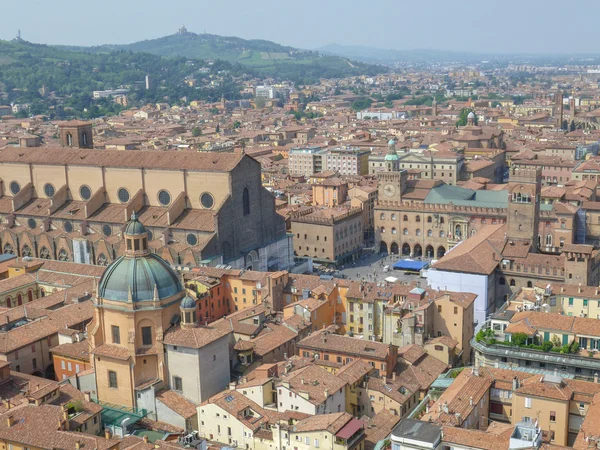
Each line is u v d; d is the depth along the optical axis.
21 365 176.25
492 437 115.38
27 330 181.88
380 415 154.50
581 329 152.00
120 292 163.62
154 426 155.62
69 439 129.75
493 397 140.12
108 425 151.38
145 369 165.12
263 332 187.75
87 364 175.38
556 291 186.00
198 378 160.38
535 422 121.81
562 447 110.00
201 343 160.12
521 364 154.00
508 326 158.75
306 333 193.38
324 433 136.75
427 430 117.44
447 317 190.00
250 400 155.50
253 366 174.62
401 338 186.88
